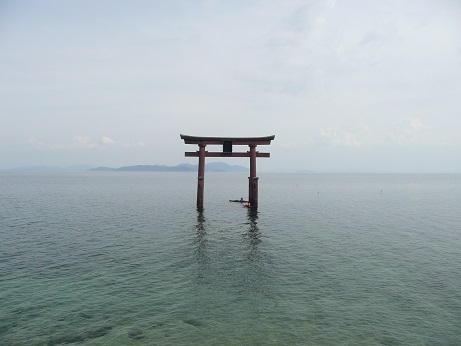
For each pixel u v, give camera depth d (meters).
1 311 13.10
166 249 23.31
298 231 30.61
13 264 19.30
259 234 29.08
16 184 136.62
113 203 56.81
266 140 40.03
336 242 25.88
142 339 11.08
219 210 46.28
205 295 14.91
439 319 12.62
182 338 11.16
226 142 39.94
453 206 55.44
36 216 39.56
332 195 83.38
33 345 10.67
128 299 14.39
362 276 17.59
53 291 15.21
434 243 25.61
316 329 11.81
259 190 104.31
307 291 15.45
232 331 11.65
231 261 20.38
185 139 39.00
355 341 10.99
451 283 16.52
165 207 50.41
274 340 11.04
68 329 11.72
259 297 14.73
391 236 28.38
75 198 67.19
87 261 20.08
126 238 26.98
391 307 13.68
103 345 10.69
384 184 168.25
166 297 14.66
